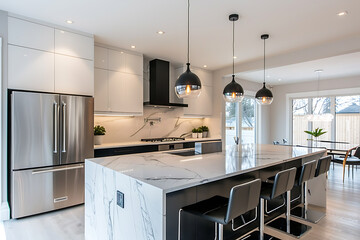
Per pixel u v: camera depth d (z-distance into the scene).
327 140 6.95
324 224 2.88
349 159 5.27
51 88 3.12
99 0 2.53
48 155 3.01
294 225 2.81
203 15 2.85
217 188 2.18
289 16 2.86
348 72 5.82
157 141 4.52
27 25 2.95
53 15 2.90
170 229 1.77
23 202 2.85
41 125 2.95
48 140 3.00
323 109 7.05
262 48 4.06
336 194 4.03
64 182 3.15
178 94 2.71
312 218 3.02
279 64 4.46
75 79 3.32
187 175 1.77
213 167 2.08
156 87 4.67
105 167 2.07
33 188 2.91
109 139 4.35
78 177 3.27
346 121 6.62
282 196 3.17
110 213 1.98
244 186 1.61
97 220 2.18
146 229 1.55
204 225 2.06
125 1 2.54
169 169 1.98
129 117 4.64
